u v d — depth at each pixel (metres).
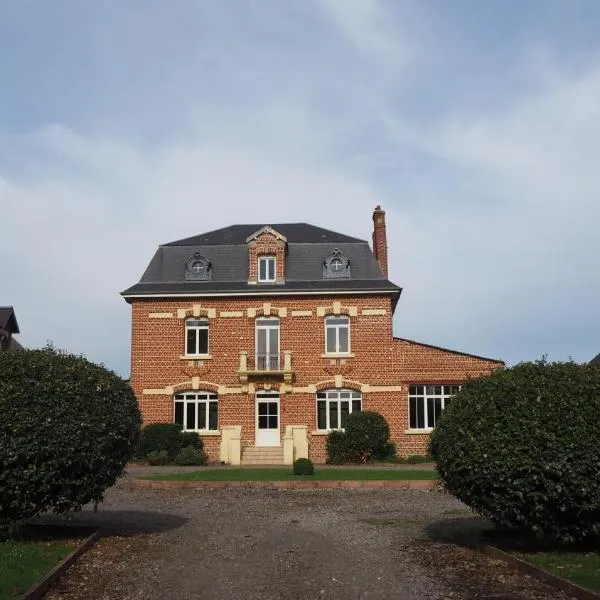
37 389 9.95
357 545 10.59
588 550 9.44
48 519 12.92
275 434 30.56
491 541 10.36
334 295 31.17
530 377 9.88
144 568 9.04
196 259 32.25
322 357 30.86
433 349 30.84
